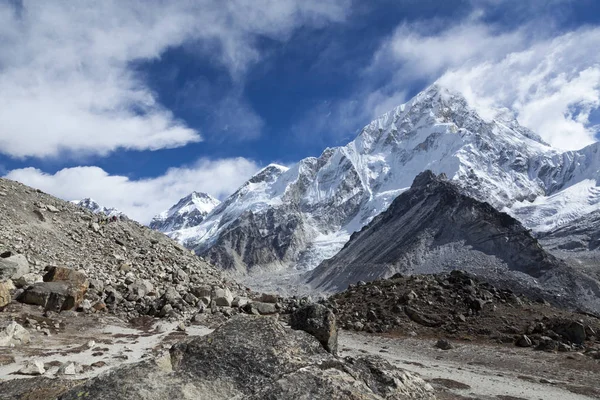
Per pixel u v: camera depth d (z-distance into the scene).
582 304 147.12
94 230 51.31
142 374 7.79
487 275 175.88
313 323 13.30
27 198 49.97
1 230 39.41
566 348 37.03
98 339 25.62
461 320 44.59
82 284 33.75
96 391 7.23
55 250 41.62
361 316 48.25
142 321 33.41
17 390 10.01
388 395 8.52
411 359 33.03
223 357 8.64
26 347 21.56
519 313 45.47
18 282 31.41
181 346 9.02
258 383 7.94
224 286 52.38
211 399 7.48
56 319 28.11
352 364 9.36
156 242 57.91
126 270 44.81
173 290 40.44
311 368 8.34
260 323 10.02
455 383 24.36
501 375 28.94
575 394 24.78
